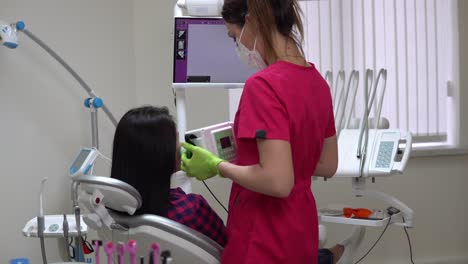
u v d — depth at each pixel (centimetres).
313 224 154
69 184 279
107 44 295
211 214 167
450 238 359
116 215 150
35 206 264
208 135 162
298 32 149
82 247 233
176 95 214
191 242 149
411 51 347
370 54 341
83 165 233
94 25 288
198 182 320
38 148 264
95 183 139
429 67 351
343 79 250
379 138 235
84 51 283
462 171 360
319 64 337
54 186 272
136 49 312
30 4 260
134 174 151
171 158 153
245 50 150
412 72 348
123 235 150
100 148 291
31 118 261
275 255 145
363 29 339
